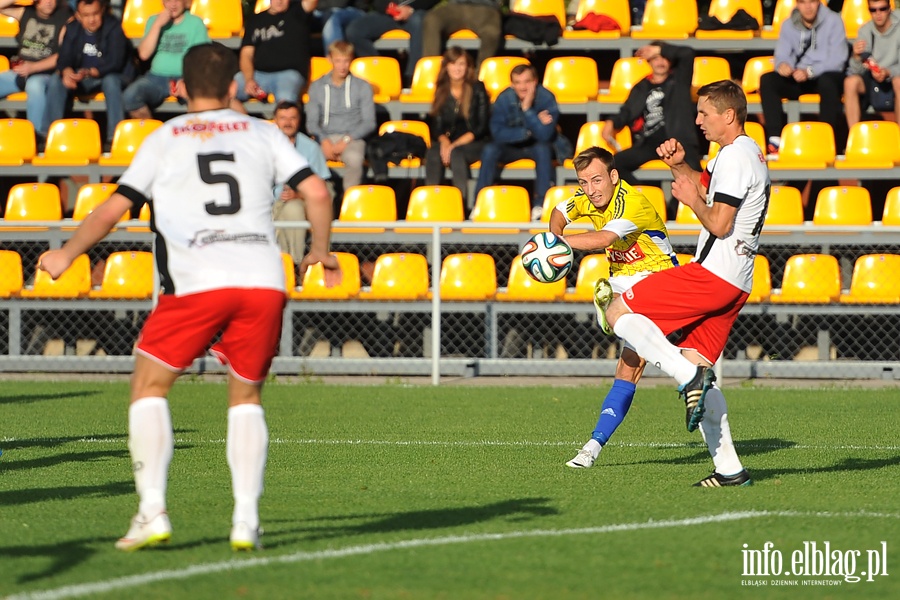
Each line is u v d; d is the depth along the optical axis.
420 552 15.55
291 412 33.41
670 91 46.22
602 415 23.94
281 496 20.23
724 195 19.81
